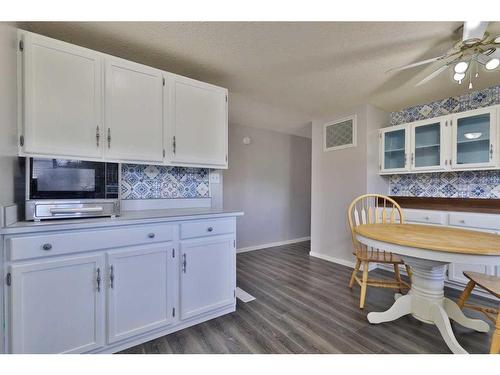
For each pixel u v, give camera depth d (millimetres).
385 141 3189
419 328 1773
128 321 1529
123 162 1726
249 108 3230
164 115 1917
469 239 1527
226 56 1948
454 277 2469
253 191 4270
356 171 3188
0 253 1161
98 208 1578
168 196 2244
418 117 3150
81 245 1370
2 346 1168
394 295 2248
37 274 1251
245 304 2170
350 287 2541
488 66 1592
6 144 1253
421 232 1777
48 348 1278
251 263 3420
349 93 2725
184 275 1768
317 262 3457
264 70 2176
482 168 2443
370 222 2533
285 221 4684
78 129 1562
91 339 1403
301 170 4938
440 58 1646
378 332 1727
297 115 3537
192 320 1824
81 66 1579
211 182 2502
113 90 1692
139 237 1570
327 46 1802
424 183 3096
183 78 2020
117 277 1487
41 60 1453
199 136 2109
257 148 4320
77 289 1361
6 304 1188
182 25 1562
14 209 1343
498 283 1480
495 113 2359
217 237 1944
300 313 2004
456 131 2613
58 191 1473
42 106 1452
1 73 1205
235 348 1559
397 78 2330
